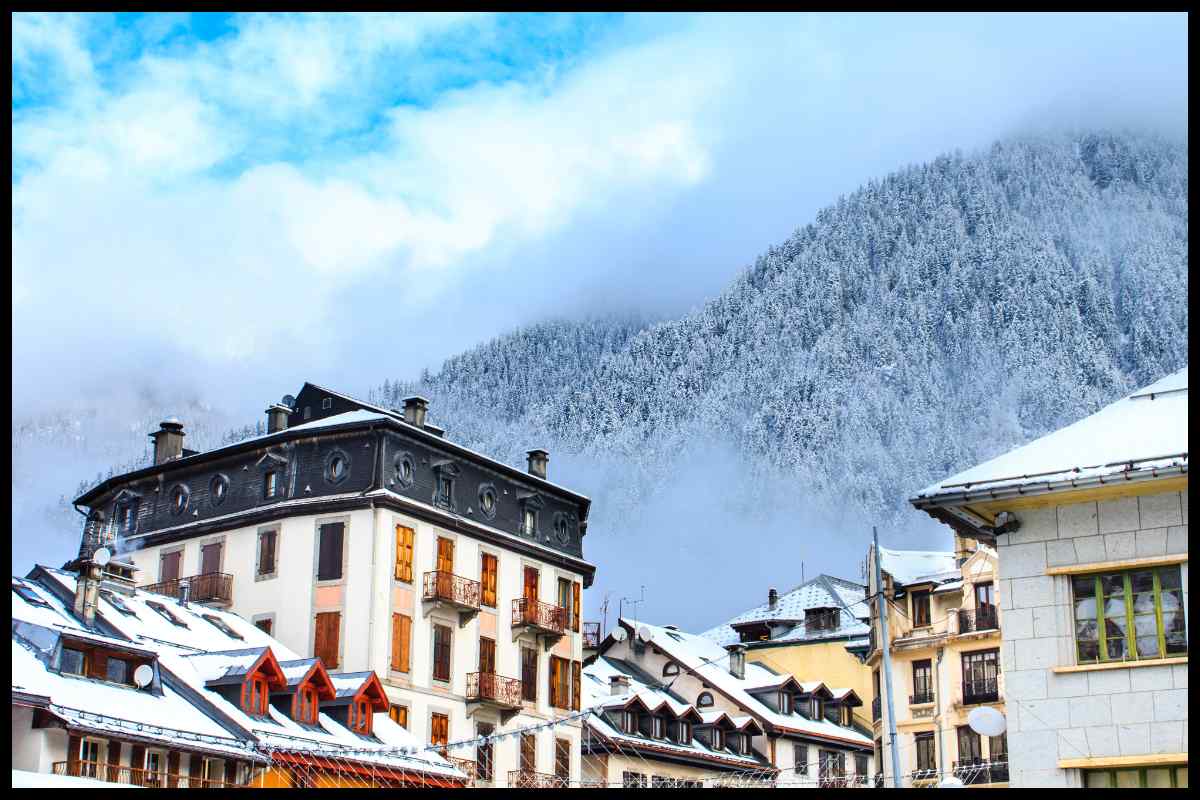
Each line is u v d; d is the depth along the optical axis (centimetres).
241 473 6450
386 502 6059
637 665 8225
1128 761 2700
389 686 5856
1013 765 2783
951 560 7656
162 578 6469
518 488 6944
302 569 6088
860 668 8756
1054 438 2959
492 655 6469
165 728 4100
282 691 4856
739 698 7856
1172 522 2784
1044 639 2831
